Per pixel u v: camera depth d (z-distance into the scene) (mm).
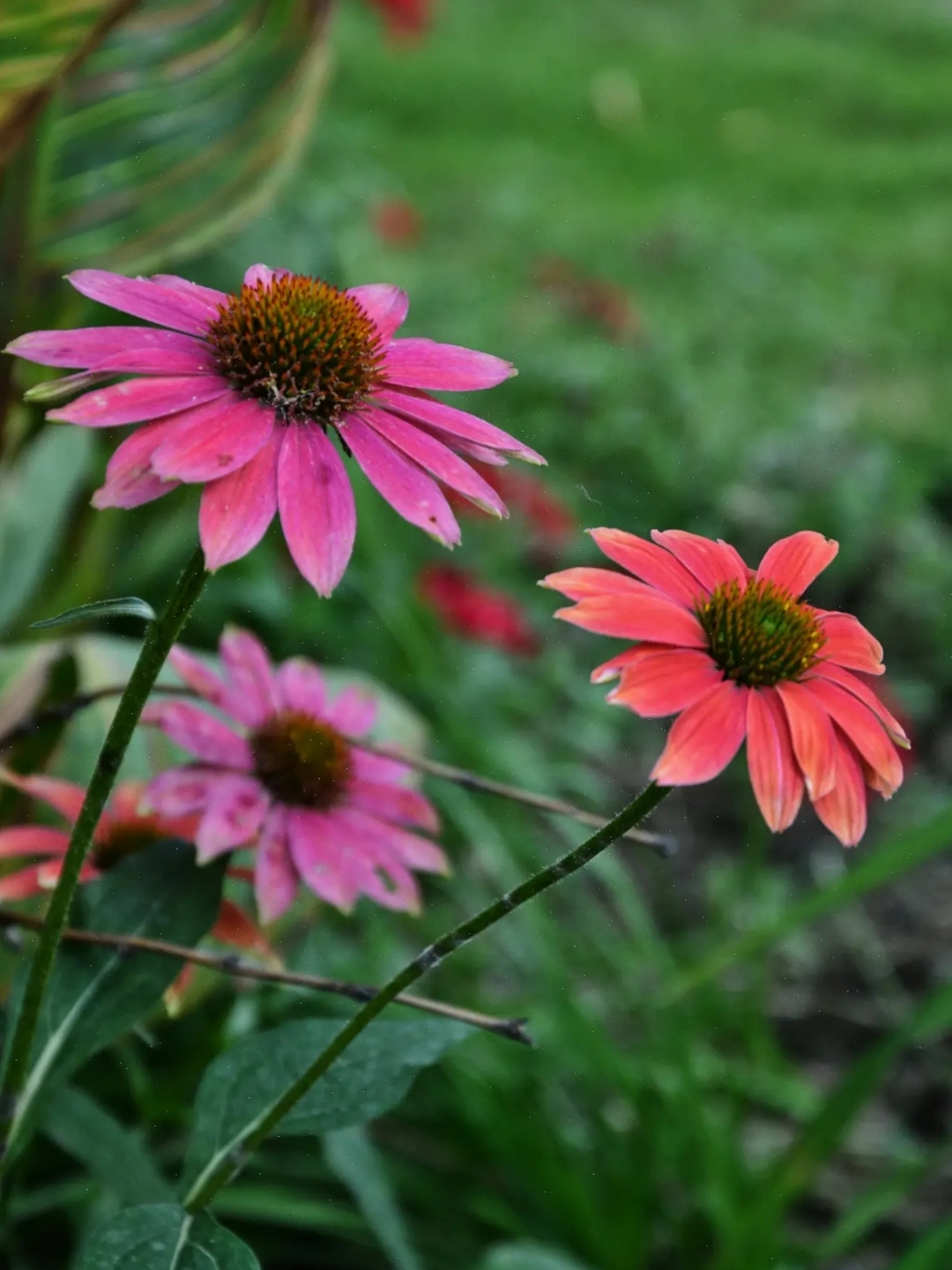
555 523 1132
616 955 797
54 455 702
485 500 333
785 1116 760
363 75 3137
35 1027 351
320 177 1547
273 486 317
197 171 618
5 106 558
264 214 906
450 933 337
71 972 385
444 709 862
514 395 1418
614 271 2055
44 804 564
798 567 362
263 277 350
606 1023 773
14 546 675
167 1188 438
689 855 977
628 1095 636
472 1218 635
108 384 336
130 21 594
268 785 436
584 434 1351
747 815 1007
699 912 912
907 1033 585
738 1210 606
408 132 2879
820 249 2316
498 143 2889
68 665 558
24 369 604
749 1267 579
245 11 607
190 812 424
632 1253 608
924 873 983
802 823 1021
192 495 816
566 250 2109
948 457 1496
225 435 319
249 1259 340
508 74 3434
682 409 1484
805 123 3404
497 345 1508
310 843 430
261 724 448
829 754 326
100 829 439
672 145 3092
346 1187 631
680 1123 657
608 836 324
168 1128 583
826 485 1314
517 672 1059
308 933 632
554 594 1179
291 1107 351
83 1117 436
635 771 1060
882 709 341
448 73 3301
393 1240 537
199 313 340
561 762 982
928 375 1806
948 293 2158
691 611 343
